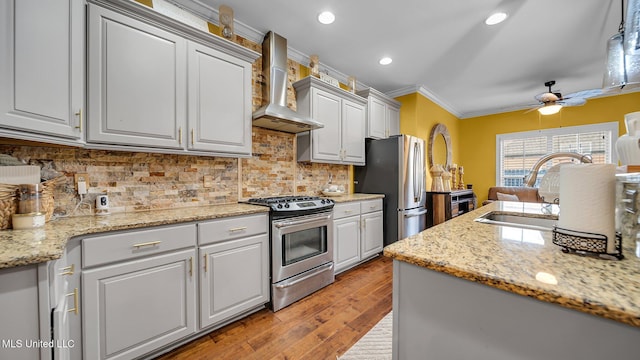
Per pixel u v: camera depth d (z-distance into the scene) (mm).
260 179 2654
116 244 1343
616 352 503
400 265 820
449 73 3562
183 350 1594
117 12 1532
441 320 741
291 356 1553
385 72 3520
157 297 1479
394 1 2121
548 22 2396
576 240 770
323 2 2133
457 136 5629
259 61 2625
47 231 1187
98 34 1468
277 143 2828
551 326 573
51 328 876
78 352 1248
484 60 3172
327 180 3412
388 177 3461
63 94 1275
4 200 1209
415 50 2922
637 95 4031
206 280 1684
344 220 2816
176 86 1771
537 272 639
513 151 5156
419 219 3602
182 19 1906
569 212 797
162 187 1991
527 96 4520
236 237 1846
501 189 4883
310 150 2852
